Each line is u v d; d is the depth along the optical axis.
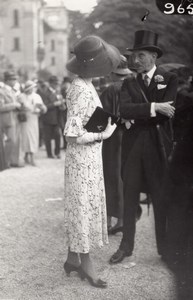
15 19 71.25
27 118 9.95
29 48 70.81
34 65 70.12
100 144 3.84
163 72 4.11
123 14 9.71
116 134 4.93
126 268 4.21
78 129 3.64
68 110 3.75
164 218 4.11
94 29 9.68
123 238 4.33
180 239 4.00
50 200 6.90
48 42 78.69
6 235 5.18
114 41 10.40
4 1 70.44
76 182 3.75
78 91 3.70
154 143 4.11
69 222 3.81
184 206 3.97
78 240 3.78
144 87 4.10
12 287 3.82
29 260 4.43
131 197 4.24
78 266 3.93
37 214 6.10
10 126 9.80
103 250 4.70
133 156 4.16
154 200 4.13
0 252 4.63
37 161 11.02
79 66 3.69
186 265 3.91
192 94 3.98
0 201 6.82
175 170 3.98
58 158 11.52
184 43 8.73
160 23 9.04
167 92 4.04
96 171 3.79
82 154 3.73
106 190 5.04
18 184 8.12
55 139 11.47
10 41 71.19
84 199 3.75
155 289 3.74
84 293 3.72
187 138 3.93
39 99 10.07
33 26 71.00
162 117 4.06
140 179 4.20
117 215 5.07
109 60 3.71
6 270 4.18
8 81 10.08
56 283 3.91
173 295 3.58
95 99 3.76
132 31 10.12
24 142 10.10
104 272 4.13
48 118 11.36
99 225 3.84
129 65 4.12
